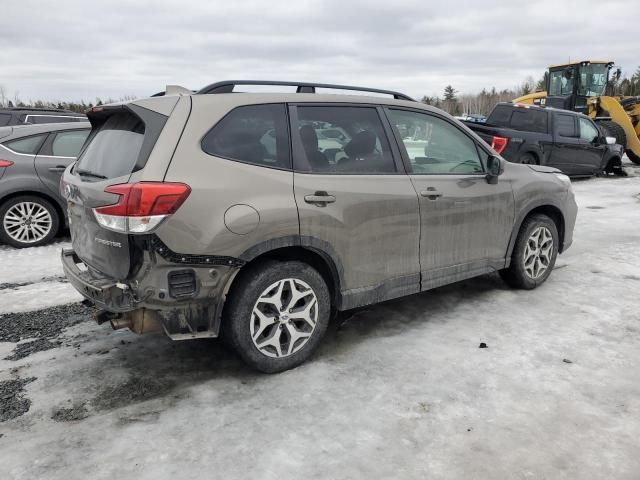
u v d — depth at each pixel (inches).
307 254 137.3
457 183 161.6
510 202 177.3
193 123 118.4
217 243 115.5
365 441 104.4
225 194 116.9
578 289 195.9
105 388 126.2
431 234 155.3
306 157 132.7
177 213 110.9
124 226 109.0
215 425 110.3
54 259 246.2
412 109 159.0
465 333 155.9
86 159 138.3
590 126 536.7
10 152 263.4
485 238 171.9
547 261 196.4
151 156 112.7
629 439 104.7
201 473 95.4
